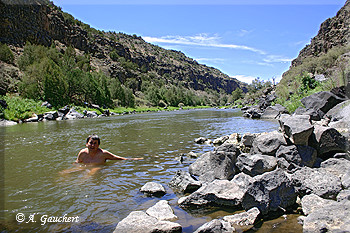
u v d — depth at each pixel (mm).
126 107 79000
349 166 5082
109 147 9836
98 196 4809
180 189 5219
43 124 24469
